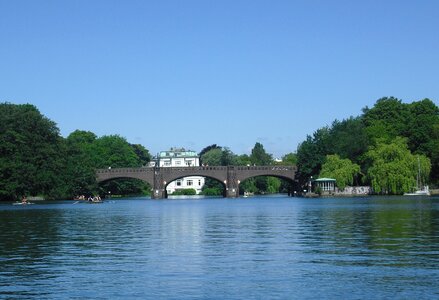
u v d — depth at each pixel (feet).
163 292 79.61
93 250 125.80
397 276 87.61
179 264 103.35
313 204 404.98
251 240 142.82
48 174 539.70
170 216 273.95
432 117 636.89
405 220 198.49
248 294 77.77
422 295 74.90
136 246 132.67
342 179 588.91
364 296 75.15
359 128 626.23
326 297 75.15
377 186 543.39
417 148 619.26
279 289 80.53
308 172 653.71
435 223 181.98
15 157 528.63
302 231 166.71
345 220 209.77
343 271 92.84
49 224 216.95
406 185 536.83
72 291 80.84
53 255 117.50
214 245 132.57
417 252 112.16
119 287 83.25
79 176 606.14
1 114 551.18
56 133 586.86
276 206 388.57
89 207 422.82
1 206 449.06
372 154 555.69
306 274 91.09
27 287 83.76
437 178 598.34
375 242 130.11
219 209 356.59
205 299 75.20
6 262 107.65
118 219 250.98
